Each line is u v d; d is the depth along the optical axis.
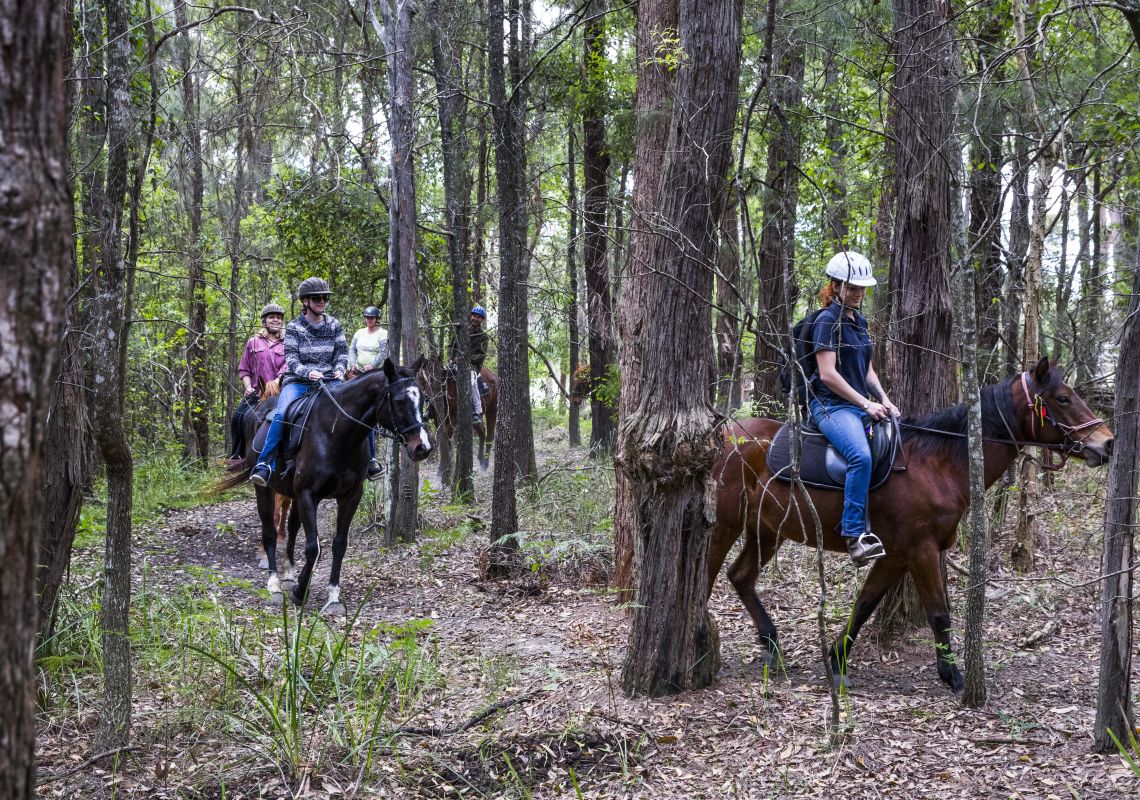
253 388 9.45
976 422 4.91
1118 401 4.25
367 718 4.90
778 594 7.62
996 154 7.61
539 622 7.31
